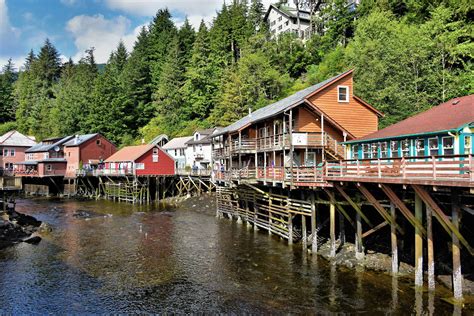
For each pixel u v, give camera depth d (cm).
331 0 6656
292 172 2164
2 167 6862
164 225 3106
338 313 1298
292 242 2277
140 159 5169
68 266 1941
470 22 3672
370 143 2241
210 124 6656
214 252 2178
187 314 1349
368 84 3459
